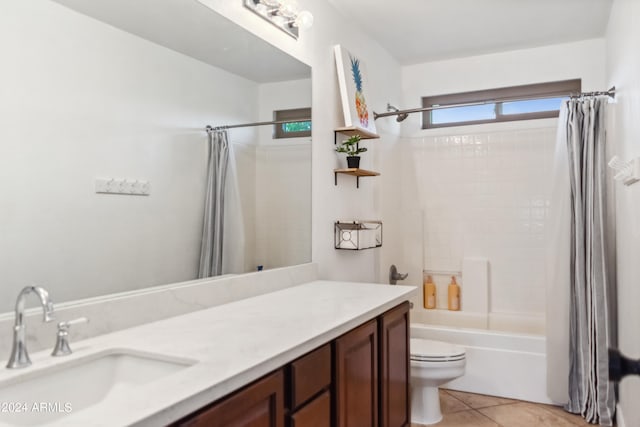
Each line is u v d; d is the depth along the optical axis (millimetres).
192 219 1846
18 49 1245
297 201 2523
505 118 3920
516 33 3451
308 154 2635
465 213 3996
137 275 1594
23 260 1255
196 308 1783
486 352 3164
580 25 3311
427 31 3396
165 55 1726
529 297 3777
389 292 2205
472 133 3986
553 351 2916
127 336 1396
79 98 1407
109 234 1501
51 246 1325
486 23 3260
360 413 1742
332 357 1552
